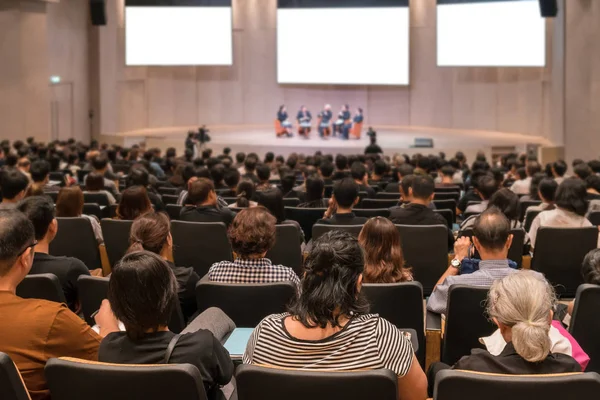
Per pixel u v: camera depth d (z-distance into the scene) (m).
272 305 4.15
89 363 2.66
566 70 19.30
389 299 4.20
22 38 19.42
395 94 26.16
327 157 14.94
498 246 4.31
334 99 26.64
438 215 6.62
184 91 26.45
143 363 2.82
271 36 26.70
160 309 2.82
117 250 6.29
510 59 21.56
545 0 19.05
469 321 4.09
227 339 3.63
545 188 7.56
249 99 27.02
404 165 10.83
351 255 2.87
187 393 2.63
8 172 7.27
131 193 6.49
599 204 7.68
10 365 2.55
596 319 3.98
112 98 23.58
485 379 2.58
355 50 24.30
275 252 6.33
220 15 23.72
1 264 3.10
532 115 23.00
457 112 25.17
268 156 14.20
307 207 8.48
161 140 22.80
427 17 25.33
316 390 2.63
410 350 2.87
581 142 19.12
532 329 2.69
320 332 2.82
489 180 8.08
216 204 7.05
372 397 2.62
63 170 12.70
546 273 6.00
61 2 21.47
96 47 23.00
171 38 23.67
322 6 24.30
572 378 2.53
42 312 3.05
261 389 2.67
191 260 6.18
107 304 3.42
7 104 19.38
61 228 6.21
